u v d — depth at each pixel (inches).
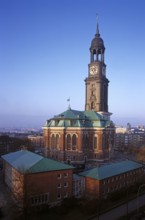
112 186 3415.4
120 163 3917.3
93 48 6643.7
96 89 6491.1
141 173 4057.6
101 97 6491.1
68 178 3093.0
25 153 3683.6
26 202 2541.8
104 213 2775.6
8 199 3068.4
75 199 2977.4
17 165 3120.1
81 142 5324.8
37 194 2783.0
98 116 5900.6
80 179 3314.5
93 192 3230.8
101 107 6476.4
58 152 5433.1
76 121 5418.3
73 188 3218.5
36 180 2802.7
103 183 3257.9
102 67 6594.5
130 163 4052.7
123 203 3095.5
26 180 2677.2
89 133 5610.2
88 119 5743.1
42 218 2578.7
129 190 3440.0
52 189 2930.6
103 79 6540.4
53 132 5546.3
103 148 5654.5
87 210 2763.3
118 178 3540.8
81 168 4896.7
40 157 3186.5
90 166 5093.5
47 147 5629.9
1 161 5693.9
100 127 5580.7
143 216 2699.3
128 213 2763.3
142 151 6988.2
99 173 3307.1
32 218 2564.0
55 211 2751.0
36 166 2888.8
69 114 5575.8
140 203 3088.1
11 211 2689.5
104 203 3034.0
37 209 2669.8
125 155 7500.0
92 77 6560.0
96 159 5595.5
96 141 5634.8
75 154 5310.0
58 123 5526.6
